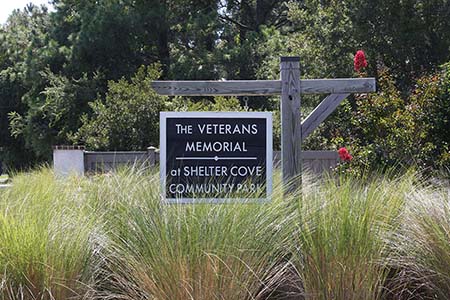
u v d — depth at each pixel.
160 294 5.43
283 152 7.54
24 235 5.54
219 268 5.42
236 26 32.28
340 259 5.70
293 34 26.28
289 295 6.06
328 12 19.88
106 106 20.78
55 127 28.05
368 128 10.67
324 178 8.56
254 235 5.66
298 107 7.57
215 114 7.07
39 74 28.48
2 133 36.56
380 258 5.91
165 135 7.04
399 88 18.42
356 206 6.07
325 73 19.80
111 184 7.61
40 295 5.50
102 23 27.23
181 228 5.56
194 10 29.59
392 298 6.19
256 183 6.96
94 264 5.88
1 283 5.42
